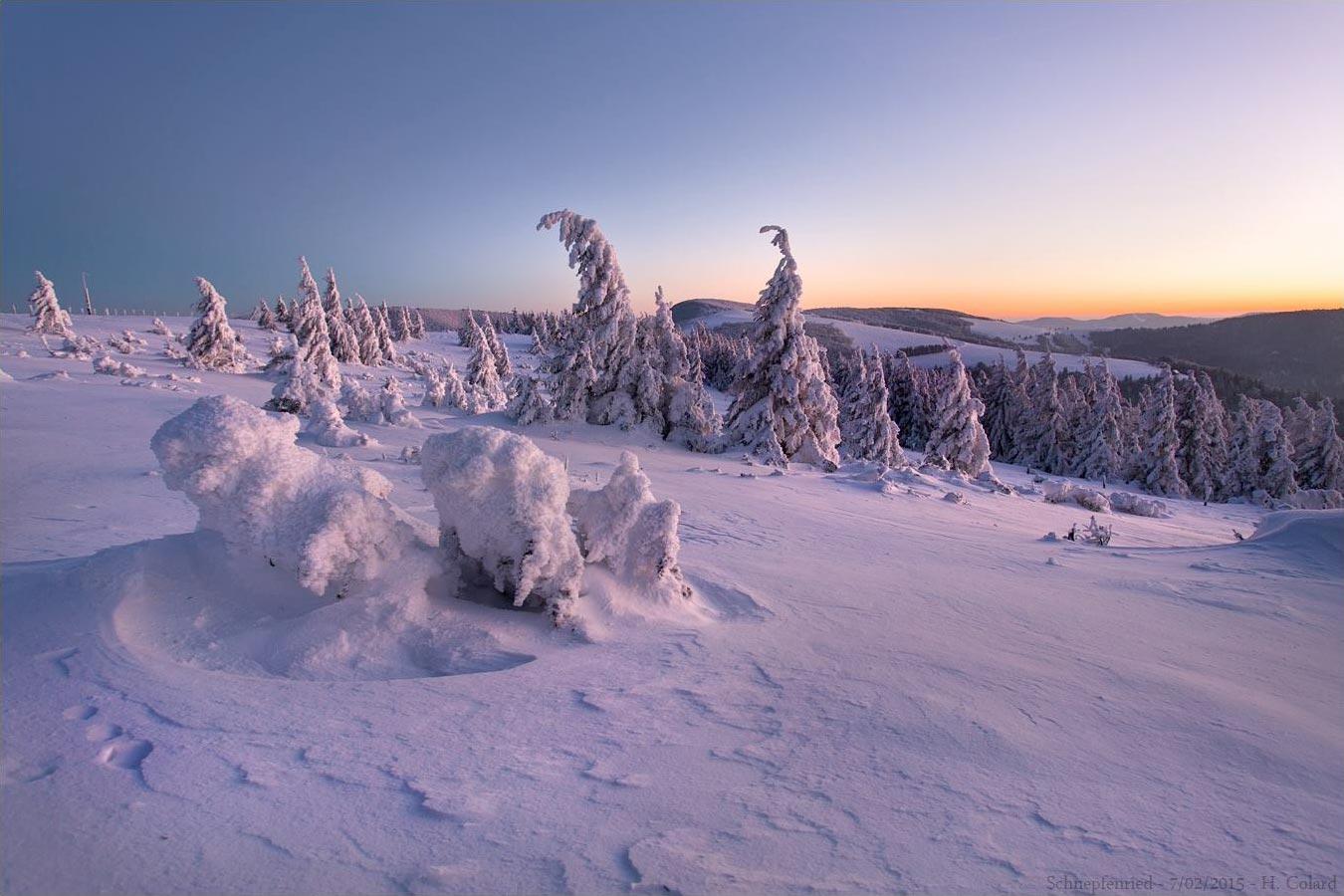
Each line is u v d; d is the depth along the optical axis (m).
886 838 2.43
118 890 1.92
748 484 16.28
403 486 10.66
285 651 4.00
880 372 36.78
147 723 2.94
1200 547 10.34
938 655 4.70
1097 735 3.53
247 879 2.00
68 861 2.03
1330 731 3.83
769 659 4.44
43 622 3.72
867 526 11.66
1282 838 2.61
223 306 37.25
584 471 15.40
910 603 6.23
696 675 4.10
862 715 3.58
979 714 3.67
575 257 24.17
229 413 4.50
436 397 29.33
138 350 41.12
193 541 4.66
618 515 5.53
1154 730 3.65
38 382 22.53
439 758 2.88
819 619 5.50
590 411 25.69
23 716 2.88
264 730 2.99
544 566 4.82
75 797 2.35
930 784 2.87
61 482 9.23
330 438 15.68
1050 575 8.16
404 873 2.08
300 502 4.59
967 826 2.55
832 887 2.12
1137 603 6.85
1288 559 8.84
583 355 24.42
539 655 4.37
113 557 4.33
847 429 43.59
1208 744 3.51
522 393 24.28
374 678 3.95
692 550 8.08
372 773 2.70
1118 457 46.88
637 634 4.87
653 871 2.15
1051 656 4.89
